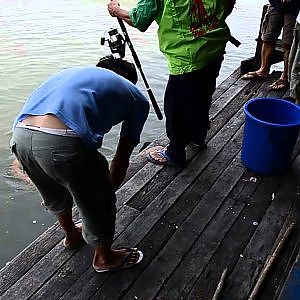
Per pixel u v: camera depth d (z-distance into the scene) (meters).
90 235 1.98
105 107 1.78
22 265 2.14
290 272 1.69
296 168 2.99
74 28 8.20
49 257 2.20
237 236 2.38
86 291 2.03
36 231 3.68
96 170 1.81
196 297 2.03
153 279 2.11
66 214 2.10
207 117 2.91
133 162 3.01
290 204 2.64
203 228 2.43
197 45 2.50
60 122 1.69
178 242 2.33
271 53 4.30
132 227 2.42
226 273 2.14
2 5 9.47
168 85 2.68
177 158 2.90
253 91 4.18
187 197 2.67
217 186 2.78
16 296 1.98
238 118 3.63
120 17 2.59
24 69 6.61
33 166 1.83
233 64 6.63
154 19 2.54
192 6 2.44
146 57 6.97
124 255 2.16
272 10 4.06
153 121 5.28
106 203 1.91
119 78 1.85
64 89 1.74
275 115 3.00
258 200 2.67
